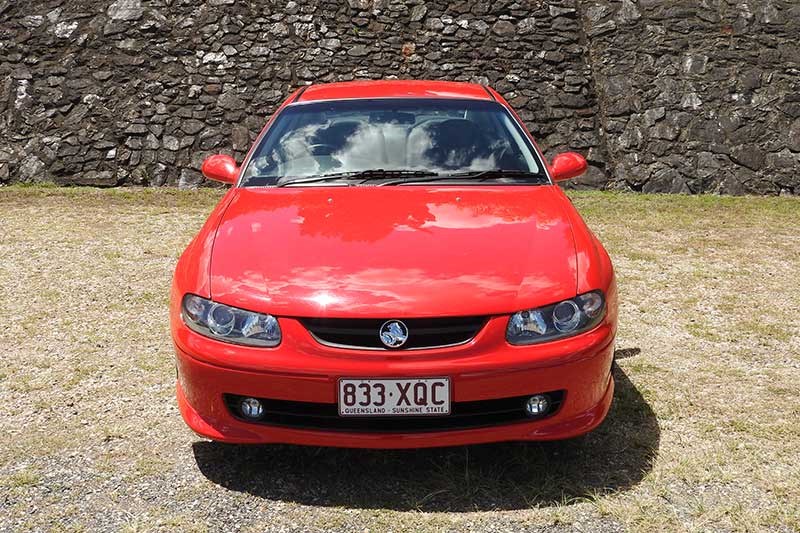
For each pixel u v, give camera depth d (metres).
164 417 3.30
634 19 10.72
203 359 2.64
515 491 2.67
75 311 4.77
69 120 9.91
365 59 10.39
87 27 10.58
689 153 9.51
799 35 10.32
